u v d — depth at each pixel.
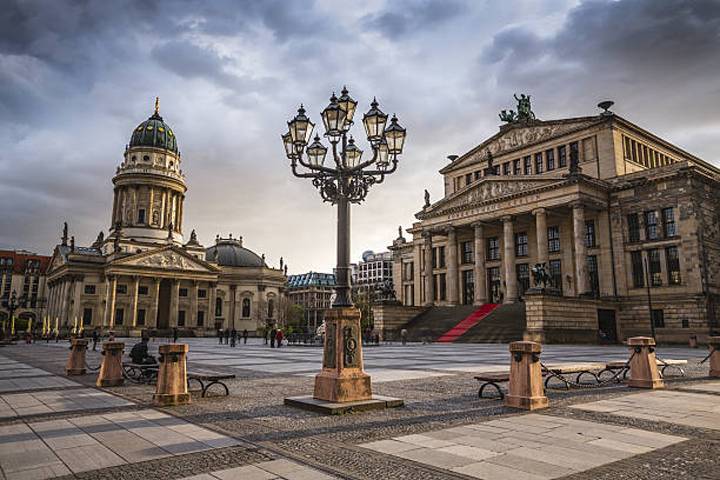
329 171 15.07
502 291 71.38
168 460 8.16
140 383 18.86
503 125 80.06
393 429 10.48
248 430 10.41
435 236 83.00
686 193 55.69
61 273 114.25
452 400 14.35
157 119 133.88
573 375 21.17
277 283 136.38
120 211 123.12
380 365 26.02
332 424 11.02
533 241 69.56
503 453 8.54
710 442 9.31
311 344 63.12
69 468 7.74
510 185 65.31
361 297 150.38
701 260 53.97
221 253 135.75
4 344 63.56
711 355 20.36
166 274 114.19
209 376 14.78
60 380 20.03
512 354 13.49
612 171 62.91
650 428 10.53
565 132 68.62
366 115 15.24
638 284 58.75
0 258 156.62
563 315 51.16
